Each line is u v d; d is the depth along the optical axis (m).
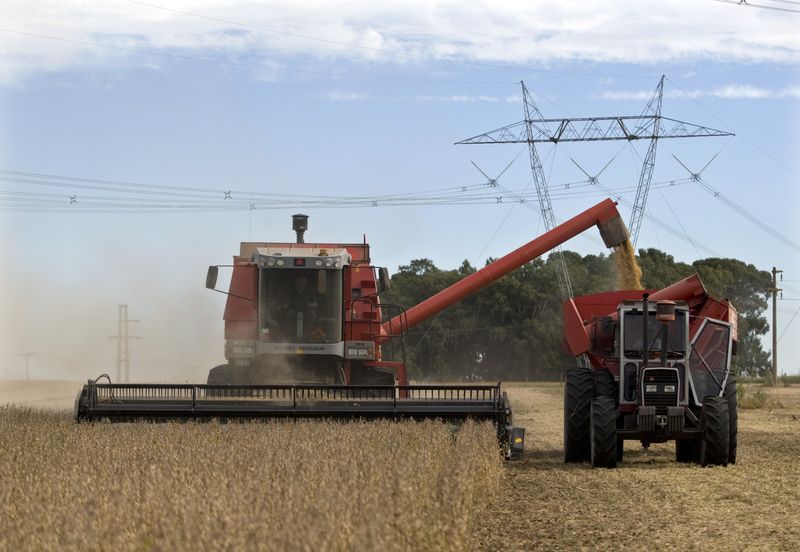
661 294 21.41
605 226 28.97
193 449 13.71
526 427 28.84
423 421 17.47
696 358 19.42
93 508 9.23
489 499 13.68
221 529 8.35
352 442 14.41
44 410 22.23
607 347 20.95
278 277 21.77
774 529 11.77
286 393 18.81
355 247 24.72
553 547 10.93
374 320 22.25
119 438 15.14
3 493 10.26
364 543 7.98
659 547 10.80
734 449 18.78
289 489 10.11
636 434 18.53
